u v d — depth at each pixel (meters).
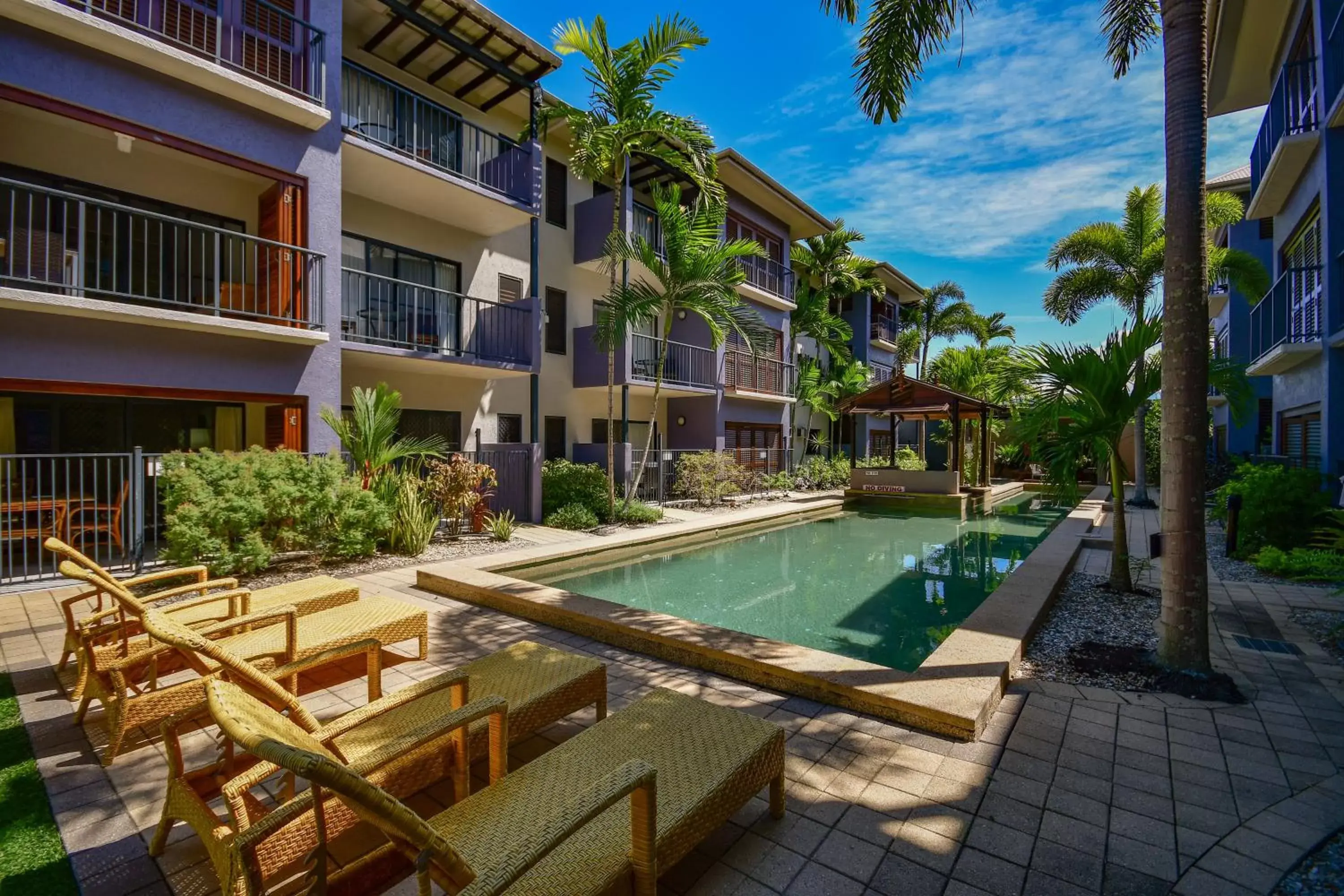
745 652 3.94
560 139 14.59
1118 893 2.02
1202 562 3.89
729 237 18.48
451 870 1.38
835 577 8.17
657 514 11.77
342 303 10.59
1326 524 7.88
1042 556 7.23
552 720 2.70
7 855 2.14
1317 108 9.45
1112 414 5.85
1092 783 2.68
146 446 8.70
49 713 3.27
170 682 3.65
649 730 2.40
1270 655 4.40
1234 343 16.33
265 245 8.19
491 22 10.54
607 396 15.74
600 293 15.56
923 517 14.58
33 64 6.38
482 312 12.44
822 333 23.28
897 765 2.83
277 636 3.46
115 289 7.96
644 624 4.53
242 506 6.34
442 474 9.33
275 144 8.09
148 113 7.09
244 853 1.55
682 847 1.84
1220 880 2.08
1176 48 3.98
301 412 8.35
